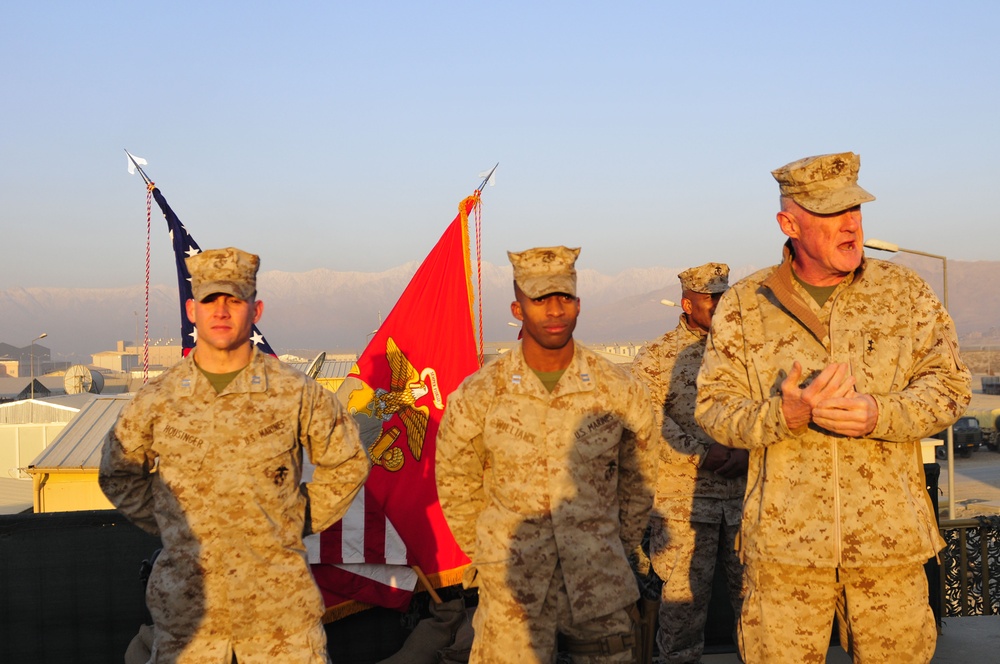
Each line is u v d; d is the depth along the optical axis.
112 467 3.99
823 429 3.45
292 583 3.98
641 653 4.38
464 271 5.73
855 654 3.51
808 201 3.40
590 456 3.96
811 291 3.62
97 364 170.75
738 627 3.70
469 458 4.11
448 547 5.45
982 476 54.69
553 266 3.87
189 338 6.09
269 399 3.99
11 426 33.97
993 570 6.30
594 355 4.10
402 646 5.41
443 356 5.62
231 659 3.96
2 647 5.07
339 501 4.18
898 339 3.50
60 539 5.10
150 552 5.13
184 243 6.16
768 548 3.50
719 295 5.25
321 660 4.05
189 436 3.93
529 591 3.91
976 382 121.94
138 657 4.88
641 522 4.25
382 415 5.48
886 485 3.42
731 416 3.50
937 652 5.36
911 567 3.44
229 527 3.90
